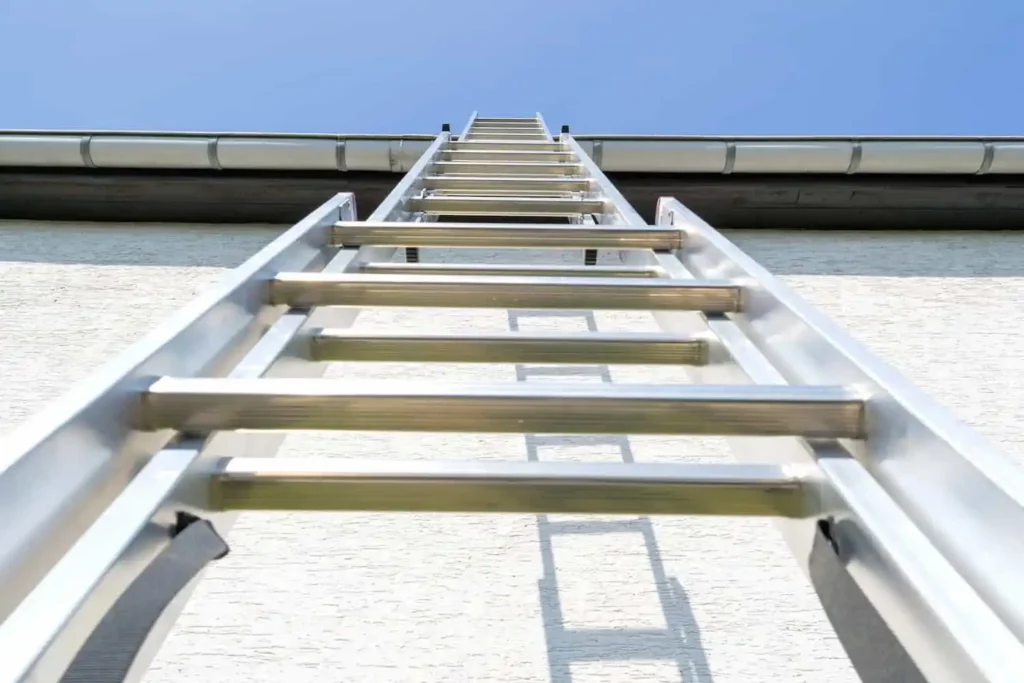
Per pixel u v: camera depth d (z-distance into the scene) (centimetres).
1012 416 164
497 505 65
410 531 128
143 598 45
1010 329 197
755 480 66
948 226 274
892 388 63
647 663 108
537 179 203
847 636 50
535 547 125
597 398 68
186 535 54
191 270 229
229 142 264
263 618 113
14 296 208
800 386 70
